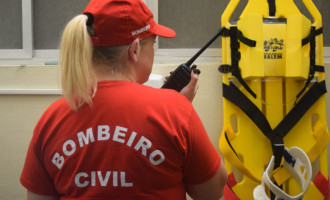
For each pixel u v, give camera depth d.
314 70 1.56
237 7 1.81
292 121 1.57
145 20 0.72
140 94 0.67
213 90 1.76
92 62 0.71
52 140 0.68
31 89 1.77
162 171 0.65
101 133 0.65
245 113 1.57
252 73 1.52
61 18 1.90
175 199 0.68
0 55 1.90
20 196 1.82
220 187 0.75
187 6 1.85
